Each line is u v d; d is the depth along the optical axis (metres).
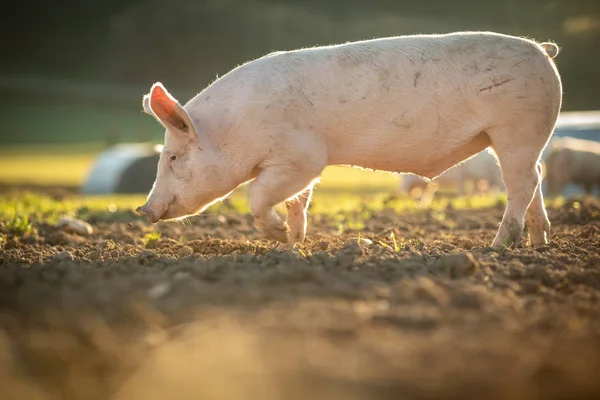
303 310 10.28
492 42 15.38
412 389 8.11
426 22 155.00
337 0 185.25
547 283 12.59
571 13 112.12
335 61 15.01
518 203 15.54
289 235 16.42
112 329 9.66
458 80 15.05
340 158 15.35
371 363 8.63
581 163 45.00
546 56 15.56
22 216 23.19
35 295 11.07
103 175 61.69
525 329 9.99
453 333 9.67
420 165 15.66
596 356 9.04
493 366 8.64
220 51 180.25
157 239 17.77
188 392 8.04
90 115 157.50
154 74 182.88
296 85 14.75
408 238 18.80
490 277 12.58
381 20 167.25
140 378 8.34
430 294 11.02
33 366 8.67
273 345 8.98
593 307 11.05
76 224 20.36
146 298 10.70
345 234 19.64
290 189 14.85
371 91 14.87
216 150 14.81
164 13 186.50
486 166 45.81
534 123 15.27
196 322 9.66
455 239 18.44
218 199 15.38
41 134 137.12
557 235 18.75
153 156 64.00
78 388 8.24
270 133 14.61
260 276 11.88
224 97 14.93
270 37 180.88
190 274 12.49
